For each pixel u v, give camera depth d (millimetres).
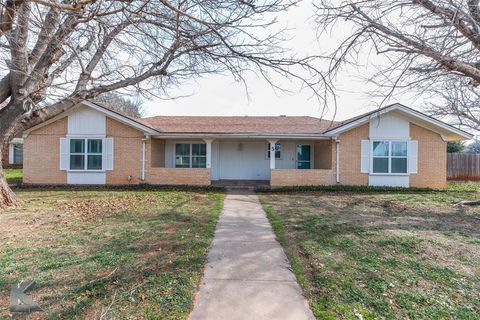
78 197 10125
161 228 5949
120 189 12508
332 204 9242
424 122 13250
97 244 4871
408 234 5641
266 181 15938
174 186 13250
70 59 7191
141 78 7352
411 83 5441
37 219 6688
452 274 3812
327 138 13852
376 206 8875
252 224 6598
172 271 3805
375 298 3184
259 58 5094
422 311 2922
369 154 13383
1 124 7590
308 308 3004
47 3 3410
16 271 3748
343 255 4484
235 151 16625
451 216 7449
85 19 4680
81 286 3342
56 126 13547
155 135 13586
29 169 13531
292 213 7750
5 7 4906
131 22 4668
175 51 6352
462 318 2805
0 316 2744
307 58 5090
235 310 2947
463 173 18672
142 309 2893
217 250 4773
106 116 13562
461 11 4312
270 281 3631
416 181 13344
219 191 12398
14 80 7363
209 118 18109
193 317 2809
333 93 5223
